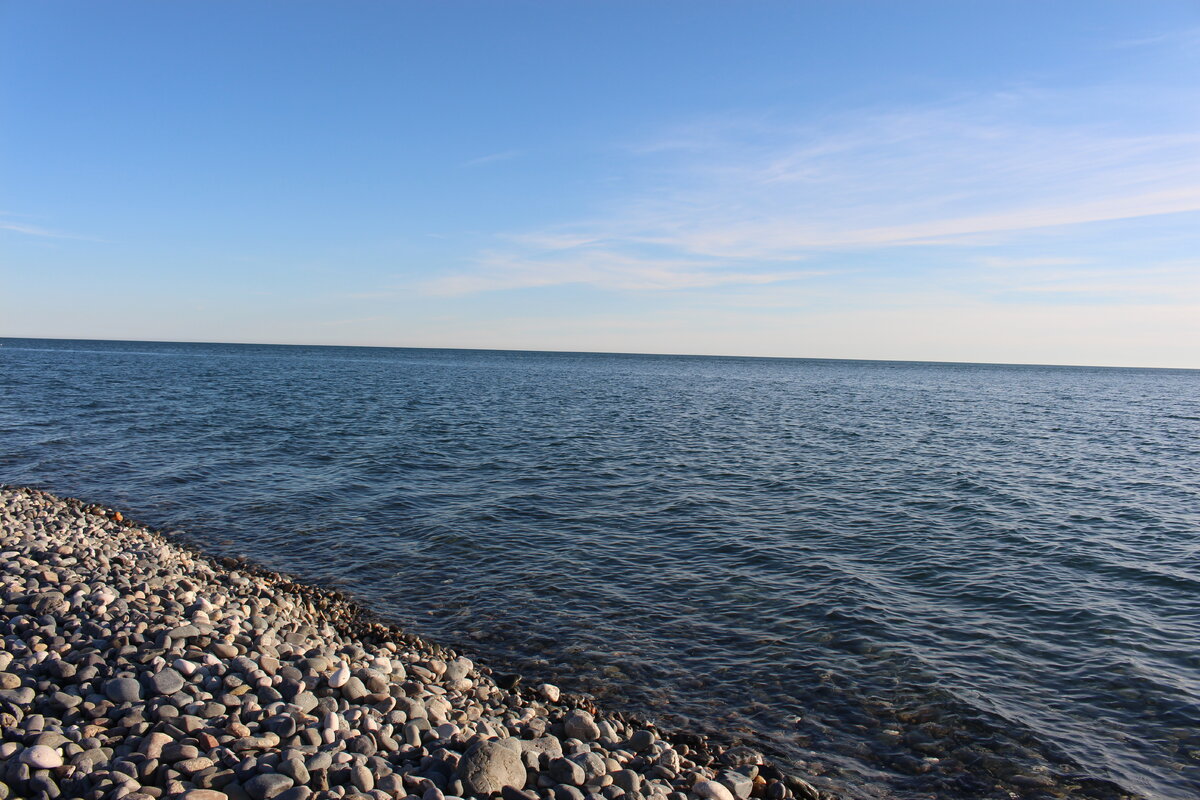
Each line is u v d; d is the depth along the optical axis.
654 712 8.16
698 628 10.49
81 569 10.33
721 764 6.97
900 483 21.58
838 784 6.88
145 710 6.08
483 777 5.53
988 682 8.88
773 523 16.53
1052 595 11.97
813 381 99.12
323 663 7.51
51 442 26.50
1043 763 7.22
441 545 14.48
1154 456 28.33
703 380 94.56
